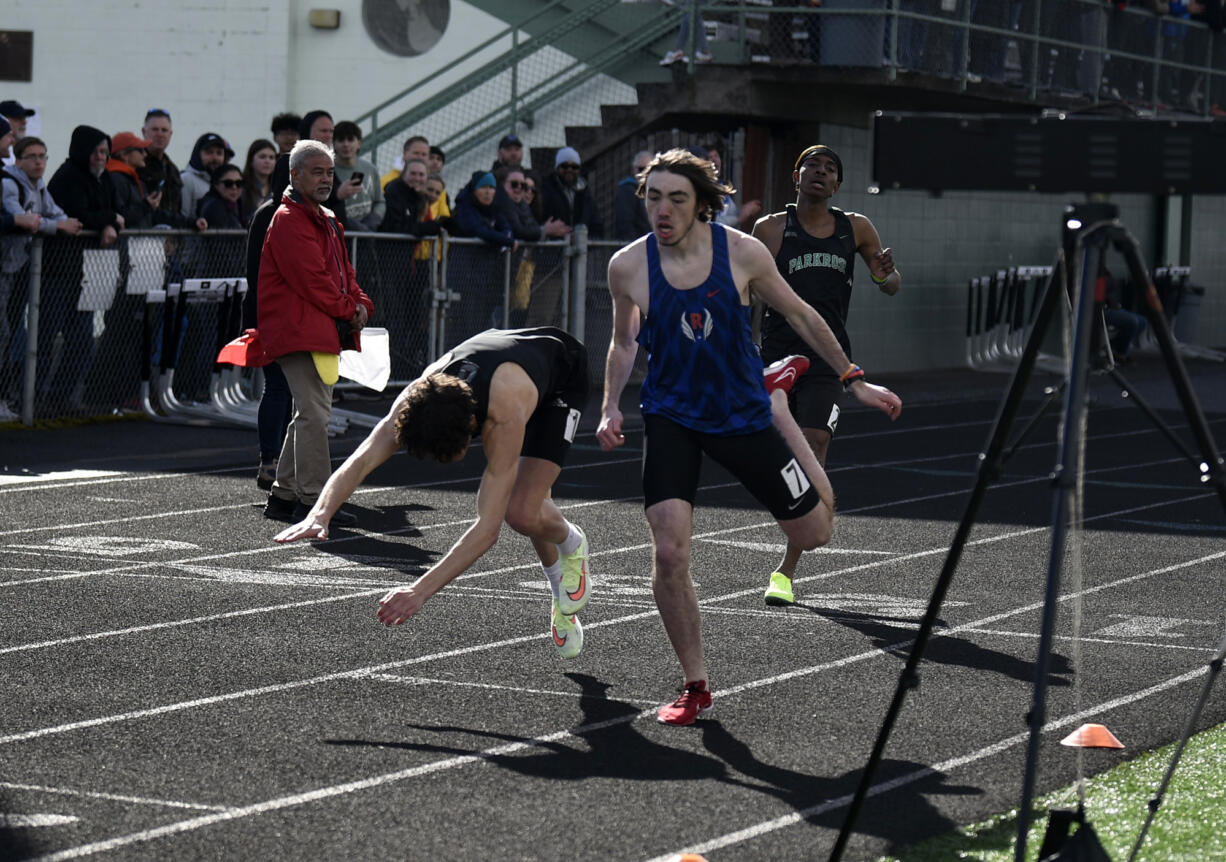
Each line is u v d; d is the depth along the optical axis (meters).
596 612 12.69
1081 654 11.62
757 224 13.52
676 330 9.72
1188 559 15.55
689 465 9.84
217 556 14.61
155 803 8.02
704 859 7.28
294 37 35.47
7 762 8.64
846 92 33.00
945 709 10.08
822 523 10.22
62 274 21.70
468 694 10.23
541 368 9.66
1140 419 28.80
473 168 34.34
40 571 13.76
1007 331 40.12
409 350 25.83
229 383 23.31
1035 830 7.81
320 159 15.82
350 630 11.90
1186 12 38.56
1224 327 52.62
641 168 29.00
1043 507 18.55
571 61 34.16
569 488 19.16
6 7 35.47
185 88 35.47
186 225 23.08
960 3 31.59
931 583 14.17
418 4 35.19
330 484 9.21
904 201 37.12
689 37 30.70
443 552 15.03
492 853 7.40
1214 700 10.39
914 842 7.62
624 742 9.27
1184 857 7.42
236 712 9.70
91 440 21.11
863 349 36.34
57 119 35.66
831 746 9.23
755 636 12.00
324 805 8.04
